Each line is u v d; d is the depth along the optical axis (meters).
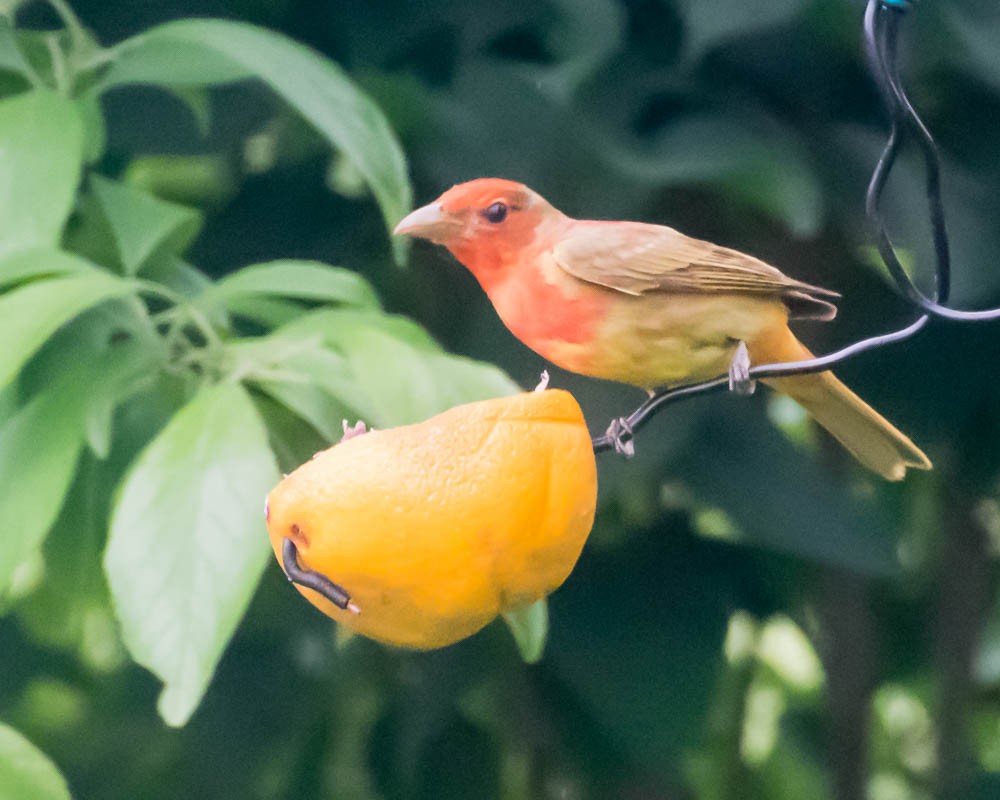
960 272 6.37
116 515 3.93
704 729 7.05
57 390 4.41
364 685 7.58
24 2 6.09
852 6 6.17
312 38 6.76
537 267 3.96
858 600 8.15
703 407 6.34
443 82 6.50
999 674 9.59
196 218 5.46
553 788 7.69
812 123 6.46
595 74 6.11
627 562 7.29
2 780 4.35
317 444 5.27
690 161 5.79
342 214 7.38
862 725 8.23
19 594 7.04
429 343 4.66
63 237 5.74
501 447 3.05
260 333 6.62
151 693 7.73
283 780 7.48
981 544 8.51
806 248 6.90
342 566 2.99
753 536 6.57
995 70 6.04
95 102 5.27
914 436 7.22
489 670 7.56
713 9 5.74
